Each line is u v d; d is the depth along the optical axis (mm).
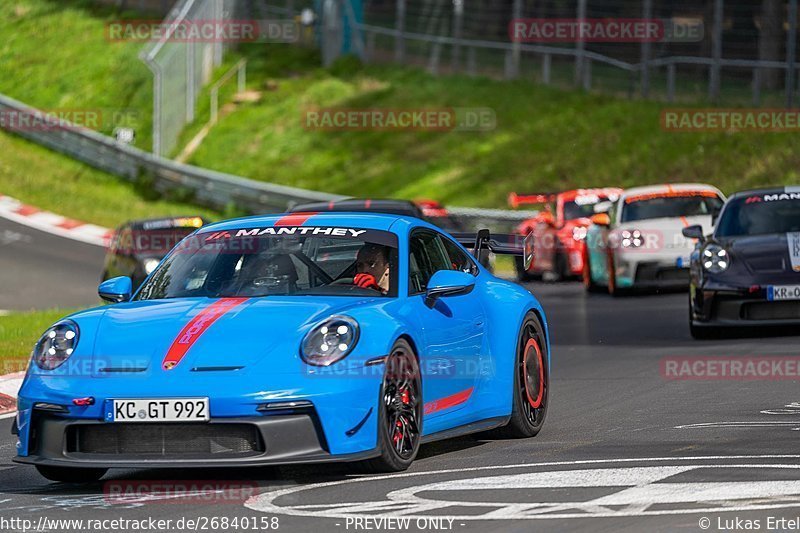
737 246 46844
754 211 49562
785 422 27922
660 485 20891
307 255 25609
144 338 22781
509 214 100500
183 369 21922
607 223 69625
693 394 33594
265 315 23000
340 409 21828
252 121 142750
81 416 22047
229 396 21469
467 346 26000
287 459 21500
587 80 137750
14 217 114500
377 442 22438
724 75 130750
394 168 129125
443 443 27469
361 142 135375
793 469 21922
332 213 27469
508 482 21703
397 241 25844
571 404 32875
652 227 68062
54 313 61969
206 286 25297
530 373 28547
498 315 27703
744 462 22828
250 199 117500
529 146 126750
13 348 46344
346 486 21859
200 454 21672
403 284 24938
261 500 20891
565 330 53000
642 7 139625
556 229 82812
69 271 91562
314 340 22250
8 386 37906
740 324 45781
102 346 22797
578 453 24906
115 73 156000
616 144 122750
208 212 120000
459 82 144500
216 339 22453
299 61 157625
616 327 53188
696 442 25516
